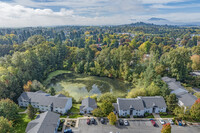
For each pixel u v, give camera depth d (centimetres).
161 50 15812
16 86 7250
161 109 6181
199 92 7738
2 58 10888
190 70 10419
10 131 4431
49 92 7619
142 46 16950
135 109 5922
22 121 5741
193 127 5316
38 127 4528
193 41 19188
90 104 6281
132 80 10669
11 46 14612
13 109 5547
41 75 10625
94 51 15150
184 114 5669
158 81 7362
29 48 13350
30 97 6719
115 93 9062
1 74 8181
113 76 11706
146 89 7388
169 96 6191
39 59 11625
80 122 5584
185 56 9738
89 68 12519
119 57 11812
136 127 5328
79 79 11375
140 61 12294
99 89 9625
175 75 9156
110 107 5784
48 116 5091
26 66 9750
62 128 5228
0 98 6512
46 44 14725
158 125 5447
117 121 5656
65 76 11962
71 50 14888
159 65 9744
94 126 5356
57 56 13825
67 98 6500
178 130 5159
